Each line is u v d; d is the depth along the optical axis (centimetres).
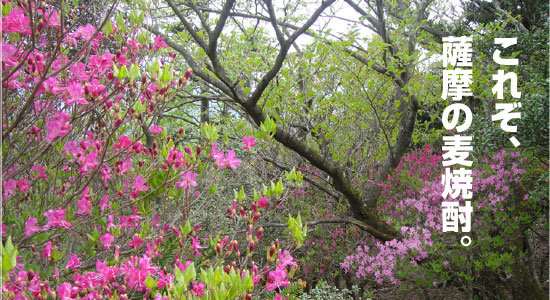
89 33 189
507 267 400
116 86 176
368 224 473
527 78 459
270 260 163
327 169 431
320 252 511
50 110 183
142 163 209
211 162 246
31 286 142
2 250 104
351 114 466
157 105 185
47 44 173
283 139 395
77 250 220
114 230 189
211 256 324
